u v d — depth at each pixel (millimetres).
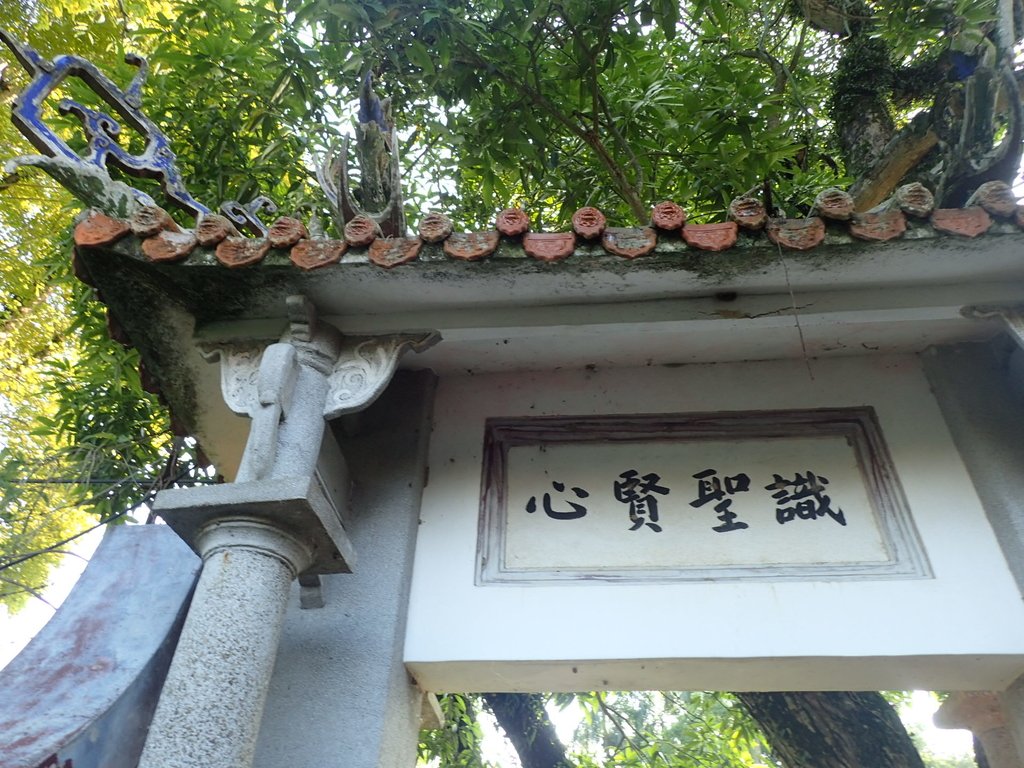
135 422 6695
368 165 4211
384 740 3330
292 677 3494
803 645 3447
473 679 3768
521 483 4156
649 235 3406
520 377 4500
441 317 3848
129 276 3625
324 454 3791
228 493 3041
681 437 4227
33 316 9258
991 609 3469
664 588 3697
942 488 3844
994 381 4070
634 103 5973
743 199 3402
